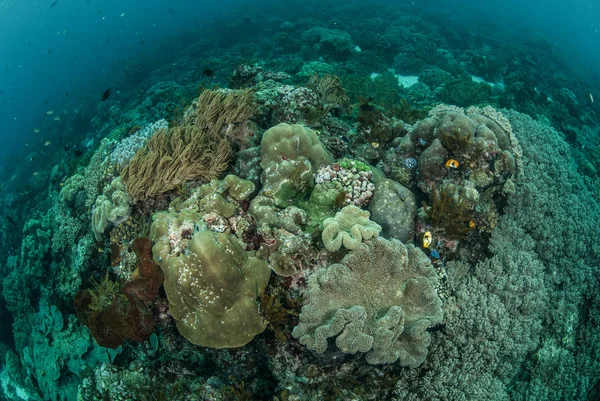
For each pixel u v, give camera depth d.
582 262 1.73
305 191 1.46
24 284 3.04
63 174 3.89
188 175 1.61
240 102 1.86
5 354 3.22
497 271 1.50
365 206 1.49
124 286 1.20
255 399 1.27
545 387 1.45
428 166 1.61
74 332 2.28
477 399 1.23
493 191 1.67
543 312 1.57
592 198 2.08
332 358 1.19
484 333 1.33
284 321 1.20
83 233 2.25
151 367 1.47
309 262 1.25
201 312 1.18
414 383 1.24
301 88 2.12
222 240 1.18
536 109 4.64
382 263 1.23
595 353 1.60
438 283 1.33
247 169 1.60
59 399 2.28
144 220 1.60
